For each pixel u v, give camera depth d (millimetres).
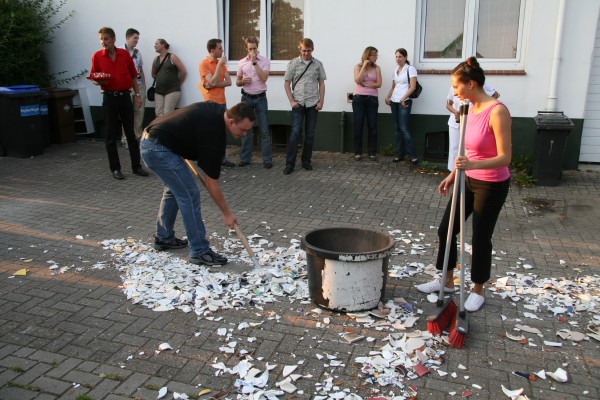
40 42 10273
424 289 4312
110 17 10078
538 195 7176
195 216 4711
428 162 8578
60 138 10234
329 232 4219
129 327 3783
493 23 8328
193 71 9758
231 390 3111
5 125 8984
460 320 3629
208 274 4590
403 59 8242
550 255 5184
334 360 3395
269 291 4324
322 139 9422
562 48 7867
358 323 3846
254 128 9781
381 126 9047
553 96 8008
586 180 7812
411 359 3410
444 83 8531
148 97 9797
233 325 3818
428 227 5938
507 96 8266
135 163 8008
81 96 10625
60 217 6145
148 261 4875
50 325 3793
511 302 4188
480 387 3148
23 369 3285
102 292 4289
